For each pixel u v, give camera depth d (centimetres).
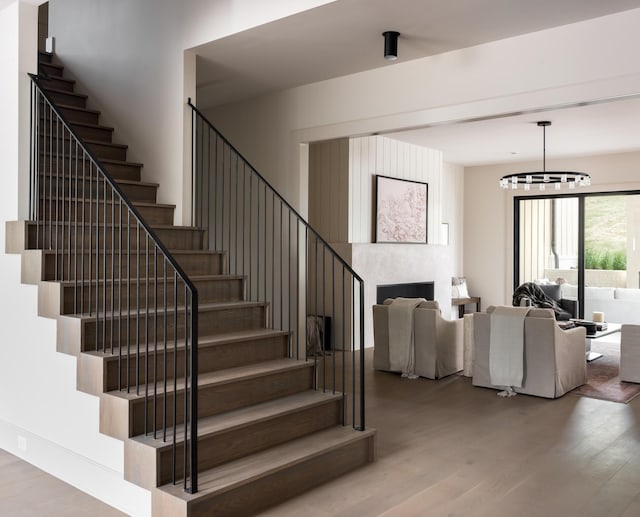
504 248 1095
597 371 707
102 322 373
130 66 588
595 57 436
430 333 649
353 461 392
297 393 429
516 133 821
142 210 518
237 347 425
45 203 452
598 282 1002
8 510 330
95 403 349
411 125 534
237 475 323
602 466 399
